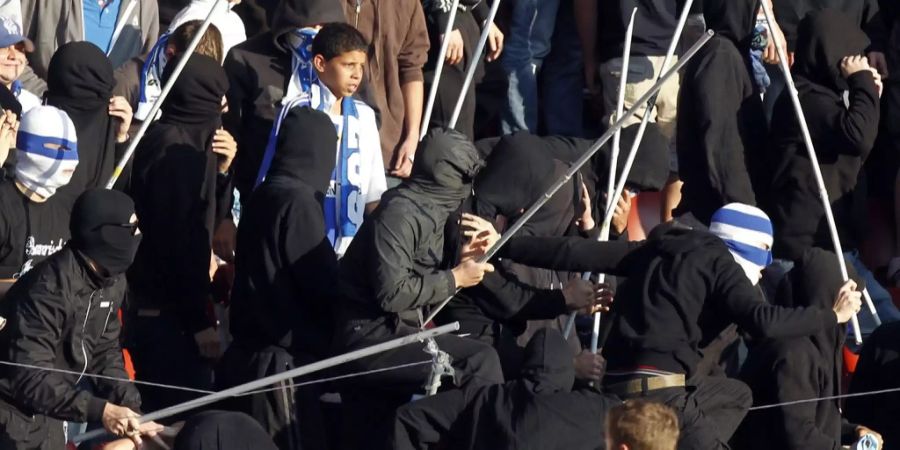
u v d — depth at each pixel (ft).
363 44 103.86
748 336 103.40
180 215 102.32
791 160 120.67
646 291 93.86
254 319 92.63
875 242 129.90
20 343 84.79
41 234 93.91
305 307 92.73
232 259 108.99
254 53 109.50
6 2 118.93
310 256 91.66
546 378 86.58
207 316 103.71
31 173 92.94
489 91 132.26
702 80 119.14
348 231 102.89
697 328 93.40
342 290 90.89
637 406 75.15
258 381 86.17
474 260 92.43
